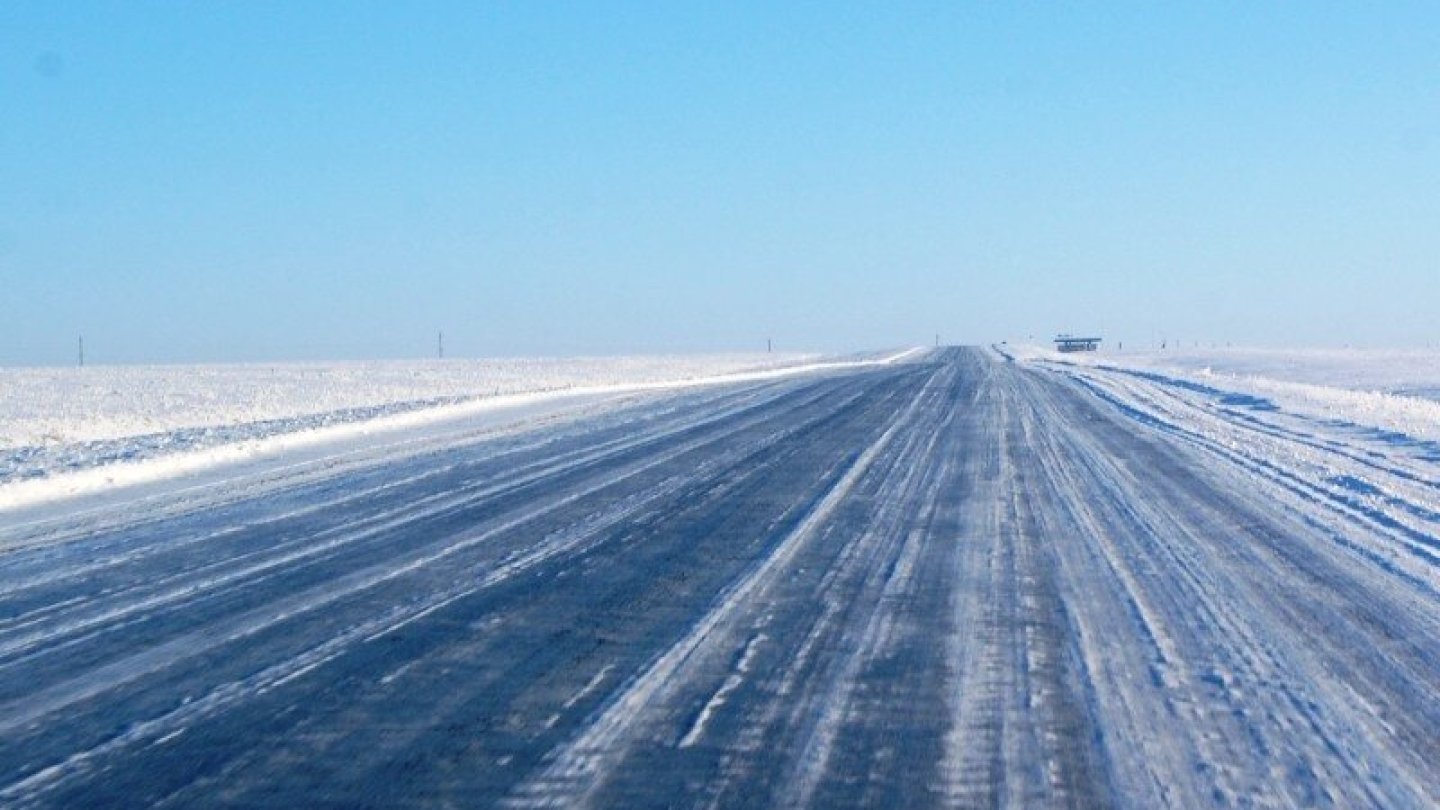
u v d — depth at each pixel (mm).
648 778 6363
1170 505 16328
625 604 10352
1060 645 9148
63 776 6340
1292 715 7605
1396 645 9352
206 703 7570
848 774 6461
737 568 11922
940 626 9688
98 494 17094
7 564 12000
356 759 6613
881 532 14055
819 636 9336
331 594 10672
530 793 6148
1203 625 9836
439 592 10781
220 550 12758
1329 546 13492
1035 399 37500
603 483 18188
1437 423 28672
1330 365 64438
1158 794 6270
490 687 7945
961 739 7035
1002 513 15484
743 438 25234
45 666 8367
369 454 22250
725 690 7918
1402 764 6789
